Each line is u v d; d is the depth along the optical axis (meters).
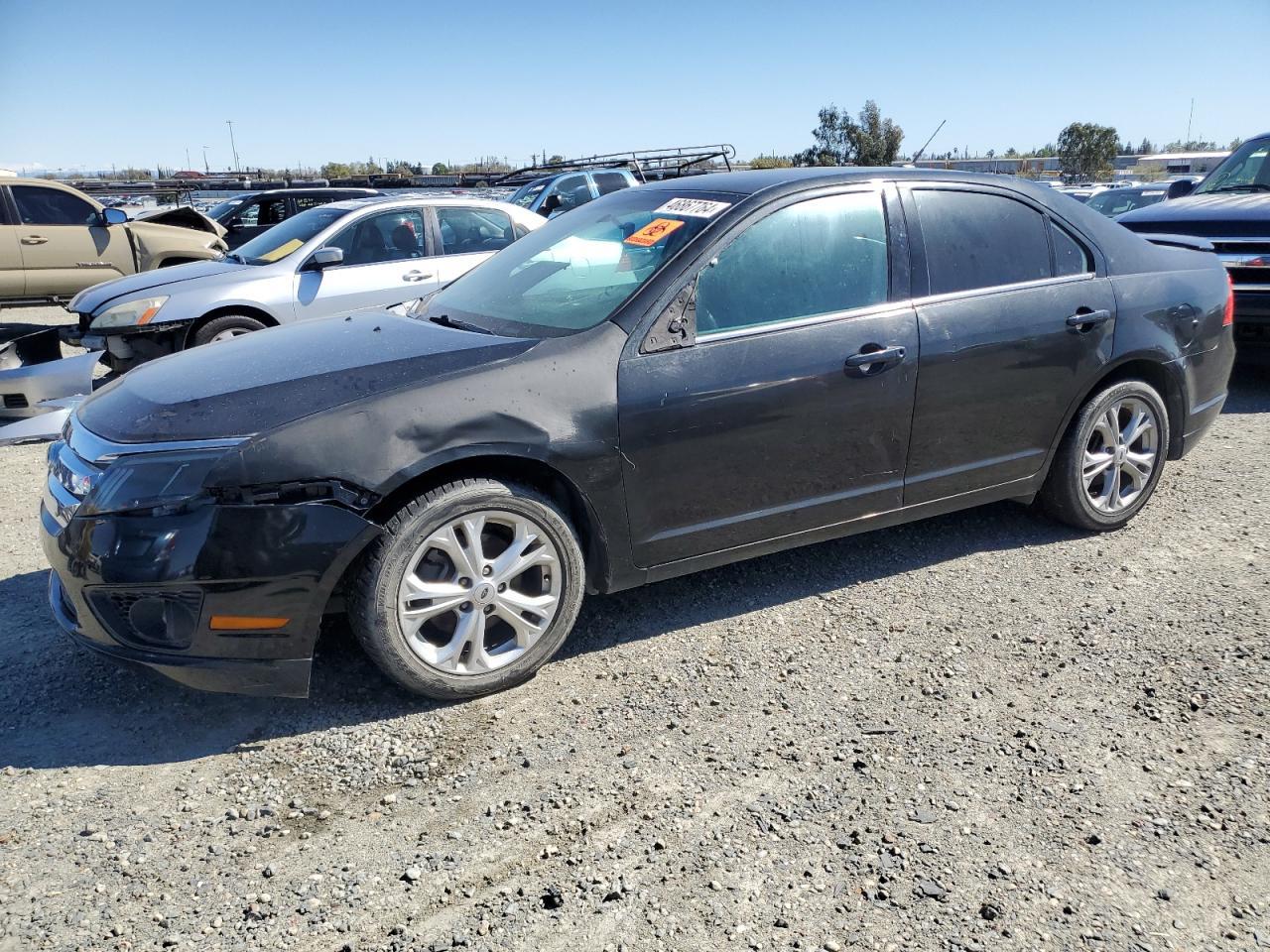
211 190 22.23
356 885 2.43
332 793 2.79
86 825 2.65
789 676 3.40
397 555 3.02
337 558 2.93
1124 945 2.21
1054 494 4.48
